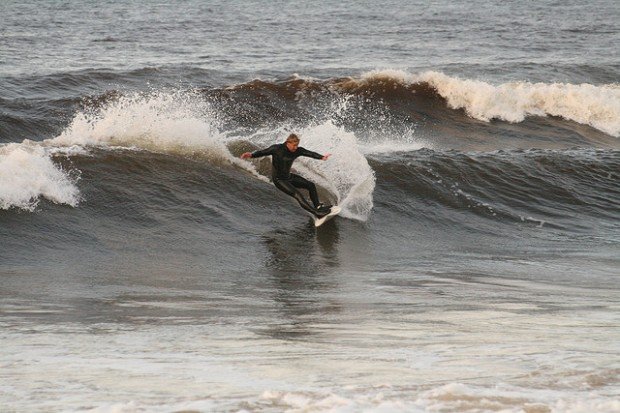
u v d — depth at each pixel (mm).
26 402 15438
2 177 43094
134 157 50625
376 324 26859
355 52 144875
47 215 43000
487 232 51875
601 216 57000
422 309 30375
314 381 17219
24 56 124938
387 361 19672
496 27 197000
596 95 95500
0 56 123688
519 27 198250
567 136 89250
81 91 90312
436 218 53000
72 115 77438
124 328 26031
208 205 48438
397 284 37031
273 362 19844
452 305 31312
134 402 14906
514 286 36750
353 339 23781
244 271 39406
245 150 55250
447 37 173750
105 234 43094
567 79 119125
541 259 45281
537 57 145375
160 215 46188
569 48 161500
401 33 179250
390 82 93812
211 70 105062
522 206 56719
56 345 22859
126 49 139625
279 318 28266
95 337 24312
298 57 135000
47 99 80938
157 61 124938
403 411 13547
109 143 53000
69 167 47938
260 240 45625
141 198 47156
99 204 45562
